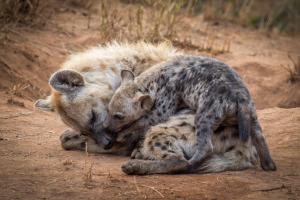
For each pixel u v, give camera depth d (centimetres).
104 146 1077
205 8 2262
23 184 895
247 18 2262
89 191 876
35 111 1334
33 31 1722
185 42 1792
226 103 974
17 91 1405
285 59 1820
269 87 1602
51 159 1026
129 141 1084
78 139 1113
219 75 1012
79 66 1148
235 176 966
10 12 1730
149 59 1165
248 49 1898
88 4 1978
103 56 1164
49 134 1195
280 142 1176
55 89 1092
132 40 1708
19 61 1527
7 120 1243
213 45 1861
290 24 2584
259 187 919
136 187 896
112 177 932
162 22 1797
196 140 981
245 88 1004
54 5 1933
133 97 1055
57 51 1636
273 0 2728
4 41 1585
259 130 999
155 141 996
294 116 1328
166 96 1061
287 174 991
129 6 1950
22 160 1005
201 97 1004
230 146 1009
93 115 1097
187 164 966
